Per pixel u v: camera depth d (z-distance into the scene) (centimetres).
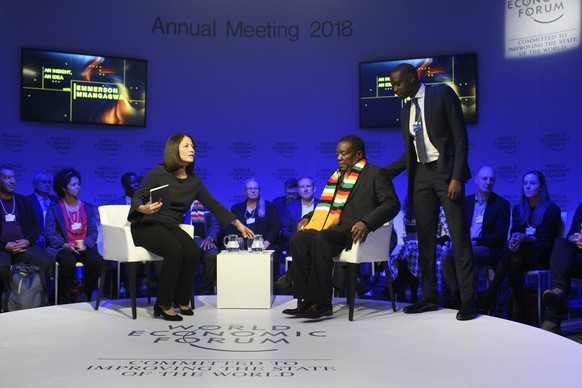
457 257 381
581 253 454
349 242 382
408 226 584
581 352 291
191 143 407
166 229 391
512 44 706
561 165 680
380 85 744
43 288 509
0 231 544
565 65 676
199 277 692
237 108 773
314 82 773
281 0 773
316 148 773
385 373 255
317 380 244
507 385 238
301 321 373
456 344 309
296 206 677
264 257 420
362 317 387
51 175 705
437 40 740
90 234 589
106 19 741
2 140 693
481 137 720
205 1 769
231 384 238
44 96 703
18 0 704
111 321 375
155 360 275
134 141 750
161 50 759
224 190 770
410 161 402
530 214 523
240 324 363
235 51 773
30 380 244
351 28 768
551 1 682
